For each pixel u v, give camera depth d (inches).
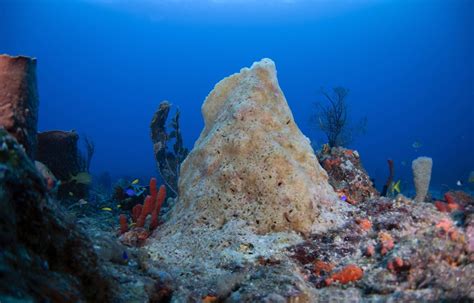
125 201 356.5
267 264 158.9
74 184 323.3
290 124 233.9
